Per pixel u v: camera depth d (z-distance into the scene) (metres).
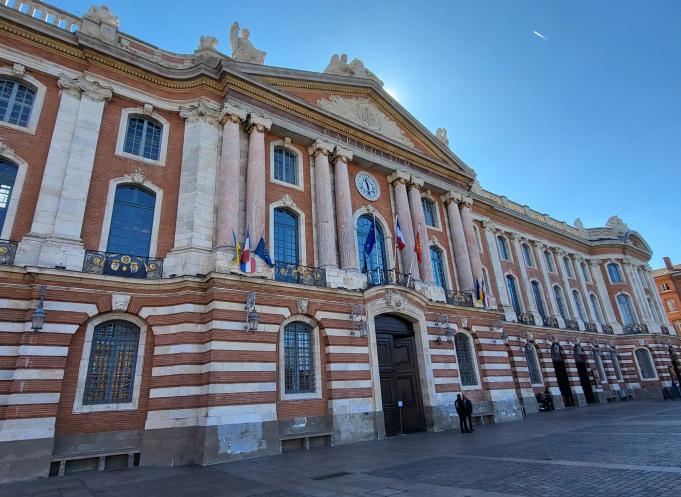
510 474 8.07
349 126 19.86
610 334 34.69
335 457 11.55
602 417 19.17
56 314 11.61
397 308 17.59
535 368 27.23
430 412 17.41
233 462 11.56
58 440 10.98
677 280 55.22
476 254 23.52
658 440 11.07
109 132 14.71
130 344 12.80
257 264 14.48
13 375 10.70
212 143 15.86
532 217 34.31
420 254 19.50
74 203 13.03
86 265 12.58
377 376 16.08
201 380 12.59
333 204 18.75
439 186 23.52
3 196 12.41
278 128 17.61
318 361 15.03
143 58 15.68
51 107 13.90
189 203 14.71
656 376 34.69
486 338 21.44
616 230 41.00
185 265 13.73
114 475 10.28
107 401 12.01
